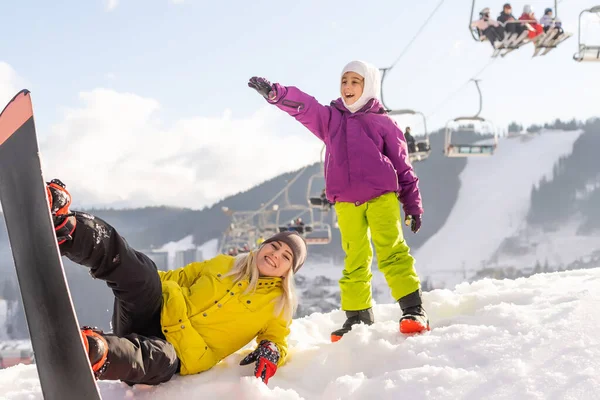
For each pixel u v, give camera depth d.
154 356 1.98
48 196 1.72
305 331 3.11
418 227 2.93
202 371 2.30
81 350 1.56
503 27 11.54
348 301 2.88
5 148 1.69
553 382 1.75
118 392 2.10
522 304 2.80
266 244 2.50
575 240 182.75
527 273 163.25
